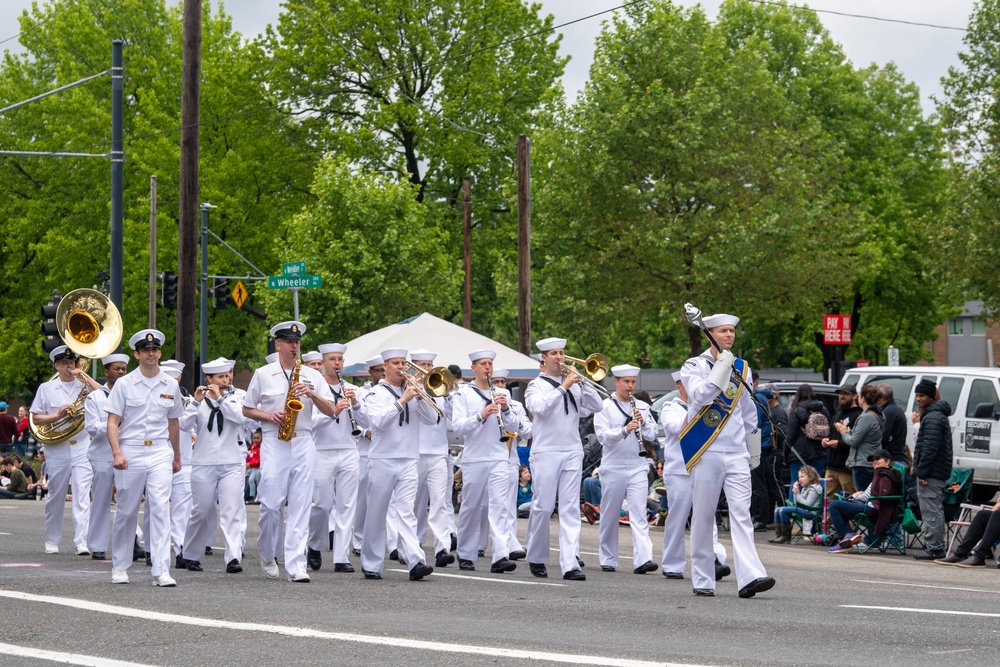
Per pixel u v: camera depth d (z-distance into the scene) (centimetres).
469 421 1468
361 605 1092
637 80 4109
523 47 4984
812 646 883
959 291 3812
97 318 1644
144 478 1227
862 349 5597
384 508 1337
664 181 3944
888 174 5091
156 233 4669
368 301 3978
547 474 1414
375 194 4022
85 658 817
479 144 4906
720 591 1250
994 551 1820
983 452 2217
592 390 1449
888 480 1825
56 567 1402
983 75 3616
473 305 5209
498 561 1453
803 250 4069
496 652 840
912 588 1332
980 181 3541
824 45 5281
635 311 4094
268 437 1329
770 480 2144
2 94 5294
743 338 5591
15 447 3806
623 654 838
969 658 840
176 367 1555
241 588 1212
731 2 5256
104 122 4903
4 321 5459
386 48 4875
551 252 4191
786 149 4131
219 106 4903
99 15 5228
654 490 2241
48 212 5166
